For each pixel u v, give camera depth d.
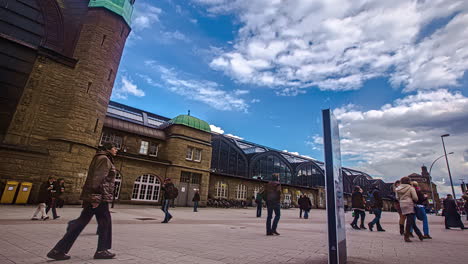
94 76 19.86
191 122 28.06
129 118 29.58
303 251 4.69
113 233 6.29
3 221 7.66
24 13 19.11
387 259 4.16
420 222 16.50
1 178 15.53
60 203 14.45
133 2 24.45
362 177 59.00
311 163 46.81
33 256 3.65
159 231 7.14
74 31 20.95
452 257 4.45
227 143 34.06
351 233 8.52
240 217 15.04
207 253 4.29
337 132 4.32
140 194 23.80
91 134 19.12
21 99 17.20
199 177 27.77
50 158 17.22
